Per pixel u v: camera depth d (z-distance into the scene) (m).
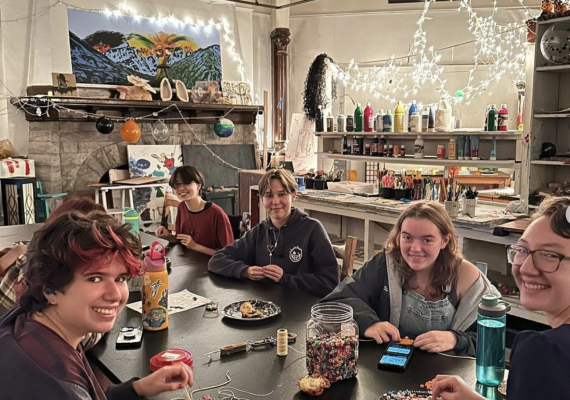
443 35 7.24
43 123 5.98
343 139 5.81
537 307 1.05
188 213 3.47
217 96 7.08
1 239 3.39
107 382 1.65
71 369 0.98
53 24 6.12
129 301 2.21
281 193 2.62
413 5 7.34
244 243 2.79
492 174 7.18
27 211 5.59
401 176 4.73
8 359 0.93
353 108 7.70
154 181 6.48
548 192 4.05
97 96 6.45
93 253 0.99
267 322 1.93
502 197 4.76
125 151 6.59
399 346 1.65
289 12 7.84
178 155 6.93
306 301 2.18
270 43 8.01
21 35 6.00
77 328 1.03
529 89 4.16
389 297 1.93
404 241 1.85
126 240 1.07
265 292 2.31
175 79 7.09
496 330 1.42
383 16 7.49
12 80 5.99
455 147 4.80
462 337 1.71
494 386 1.43
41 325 1.01
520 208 4.16
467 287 1.87
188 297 2.23
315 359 1.45
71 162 6.18
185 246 3.29
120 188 6.13
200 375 1.50
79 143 6.23
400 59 7.42
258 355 1.64
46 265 0.98
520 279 1.09
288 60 7.97
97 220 1.05
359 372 1.52
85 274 1.00
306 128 7.75
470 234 3.82
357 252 4.84
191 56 7.20
